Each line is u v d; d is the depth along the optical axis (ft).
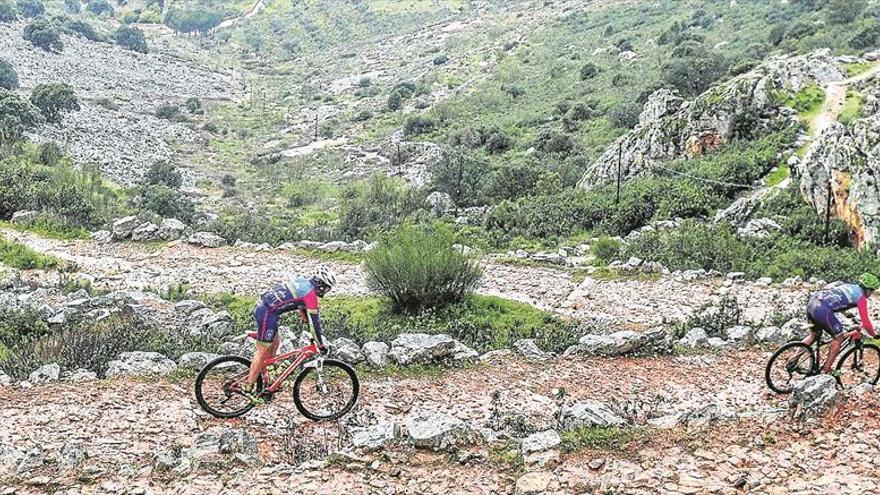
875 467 25.77
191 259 82.64
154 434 30.45
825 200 88.33
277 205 192.34
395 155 236.02
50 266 74.23
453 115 282.77
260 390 30.48
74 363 39.01
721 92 135.03
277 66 506.48
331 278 30.63
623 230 107.76
